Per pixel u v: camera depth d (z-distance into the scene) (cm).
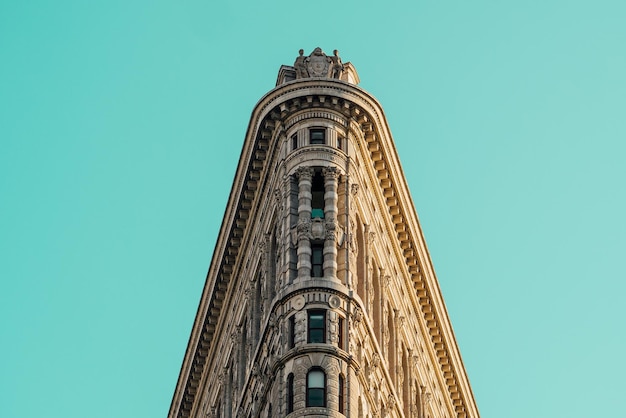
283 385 9419
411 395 11256
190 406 12875
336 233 9975
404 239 11444
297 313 9631
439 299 12075
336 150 10369
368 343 10012
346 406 9350
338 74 10850
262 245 10662
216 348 12094
